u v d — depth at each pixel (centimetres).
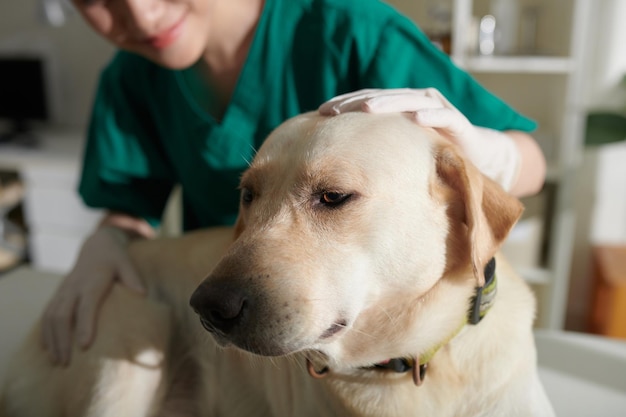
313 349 90
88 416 112
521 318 97
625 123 234
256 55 120
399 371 94
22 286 167
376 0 119
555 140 240
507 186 105
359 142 87
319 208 86
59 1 342
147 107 140
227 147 123
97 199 144
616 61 264
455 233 90
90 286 121
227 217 135
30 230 341
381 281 87
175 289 126
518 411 93
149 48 112
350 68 117
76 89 386
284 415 110
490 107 114
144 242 134
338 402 96
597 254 265
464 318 92
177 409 127
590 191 278
